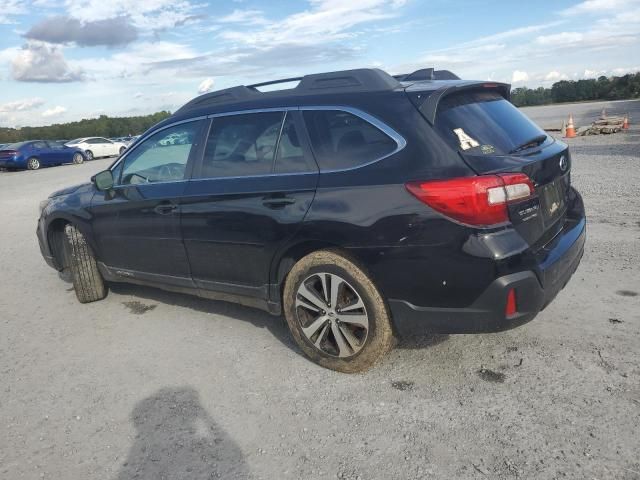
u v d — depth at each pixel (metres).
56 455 2.80
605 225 6.43
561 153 3.45
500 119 3.34
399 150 3.03
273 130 3.59
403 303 3.05
